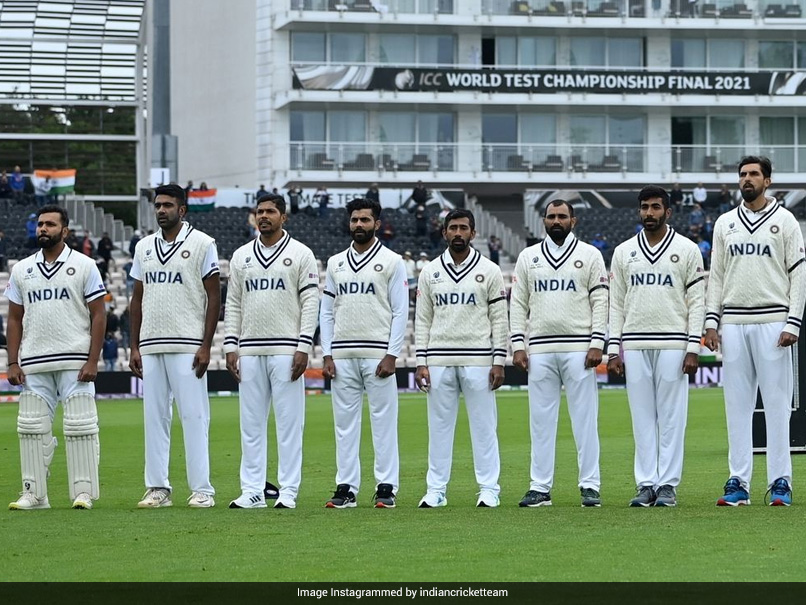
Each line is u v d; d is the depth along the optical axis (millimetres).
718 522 18156
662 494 20656
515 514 19500
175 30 111062
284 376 21266
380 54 93688
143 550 16422
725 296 20625
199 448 21453
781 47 96562
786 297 20297
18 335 21594
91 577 14773
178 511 20438
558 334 21141
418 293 21797
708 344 20703
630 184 94125
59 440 35906
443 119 94000
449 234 21547
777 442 20422
